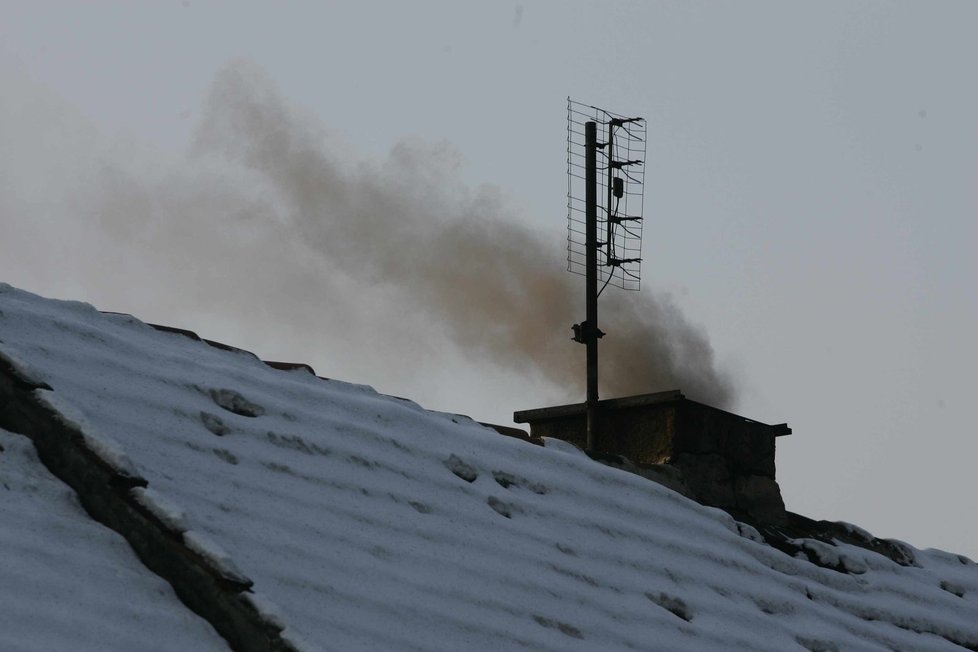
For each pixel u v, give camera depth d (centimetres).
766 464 4278
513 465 3406
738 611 3359
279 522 2608
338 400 3212
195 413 2805
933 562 4484
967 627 4041
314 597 2444
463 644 2580
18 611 2038
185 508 2455
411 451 3178
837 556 4050
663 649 2984
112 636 2080
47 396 2403
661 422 4172
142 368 2884
